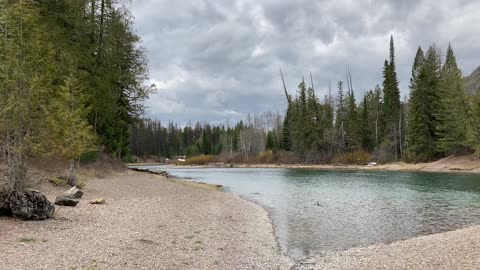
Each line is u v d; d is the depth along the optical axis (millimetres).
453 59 68938
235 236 13109
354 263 10219
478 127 52625
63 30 28062
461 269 8938
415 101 62094
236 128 151125
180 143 161875
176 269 8812
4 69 12344
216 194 26156
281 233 14344
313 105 89188
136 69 40438
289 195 27391
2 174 13336
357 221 16891
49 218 12602
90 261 8523
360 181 39938
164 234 12133
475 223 16250
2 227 10836
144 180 33562
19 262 7941
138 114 44219
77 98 21188
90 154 33562
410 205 21719
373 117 85000
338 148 85875
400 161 68562
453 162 55719
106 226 12398
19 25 12969
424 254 10656
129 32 38844
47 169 23047
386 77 81000
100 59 34938
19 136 12719
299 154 90688
